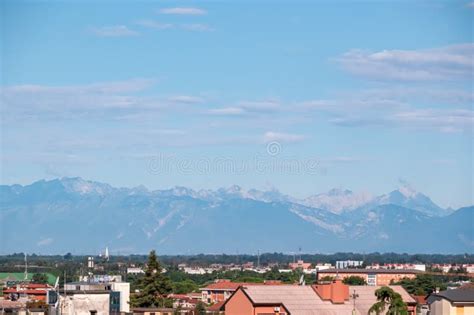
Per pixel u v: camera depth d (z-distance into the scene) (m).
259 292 181.38
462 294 179.25
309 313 177.88
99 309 168.75
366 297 186.75
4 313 177.38
